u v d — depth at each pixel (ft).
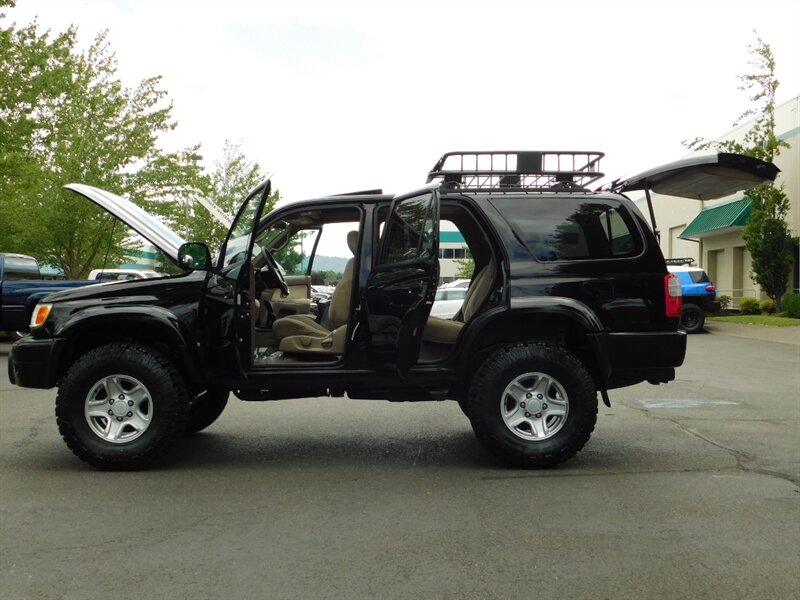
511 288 18.83
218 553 12.83
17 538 13.61
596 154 20.44
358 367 18.84
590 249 19.22
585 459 19.93
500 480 17.74
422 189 17.62
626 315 18.95
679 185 21.21
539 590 11.26
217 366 18.67
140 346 18.93
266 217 19.67
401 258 18.16
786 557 12.58
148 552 12.88
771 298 86.99
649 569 12.07
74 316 18.80
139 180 80.02
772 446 21.50
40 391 33.71
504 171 20.10
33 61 58.90
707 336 67.92
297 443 22.21
